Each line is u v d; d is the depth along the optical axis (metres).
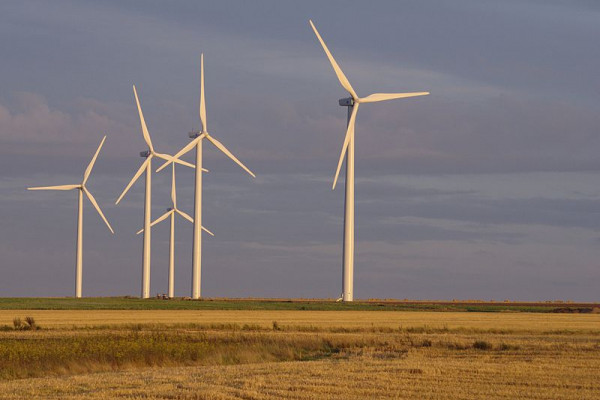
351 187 113.12
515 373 38.44
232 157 118.00
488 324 80.31
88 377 36.75
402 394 32.00
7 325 72.88
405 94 105.62
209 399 30.48
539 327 76.50
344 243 114.81
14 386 33.56
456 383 35.00
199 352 47.72
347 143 102.56
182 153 121.81
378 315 95.06
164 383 34.50
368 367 40.47
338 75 103.25
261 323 78.69
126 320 81.75
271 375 37.25
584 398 31.34
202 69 121.50
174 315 91.44
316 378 36.31
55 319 82.50
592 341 60.06
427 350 52.31
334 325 76.50
